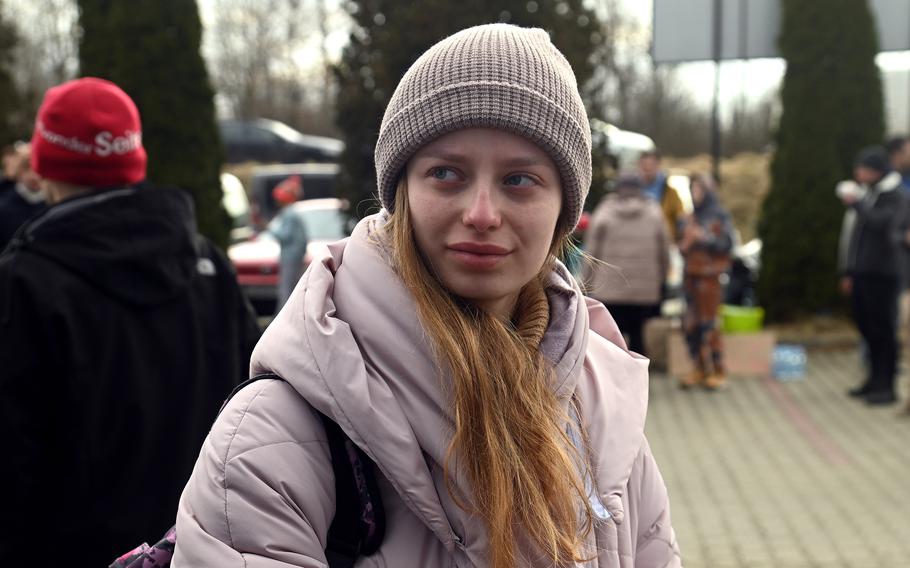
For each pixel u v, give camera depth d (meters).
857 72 10.50
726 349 9.23
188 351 2.39
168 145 8.76
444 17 6.55
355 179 6.94
